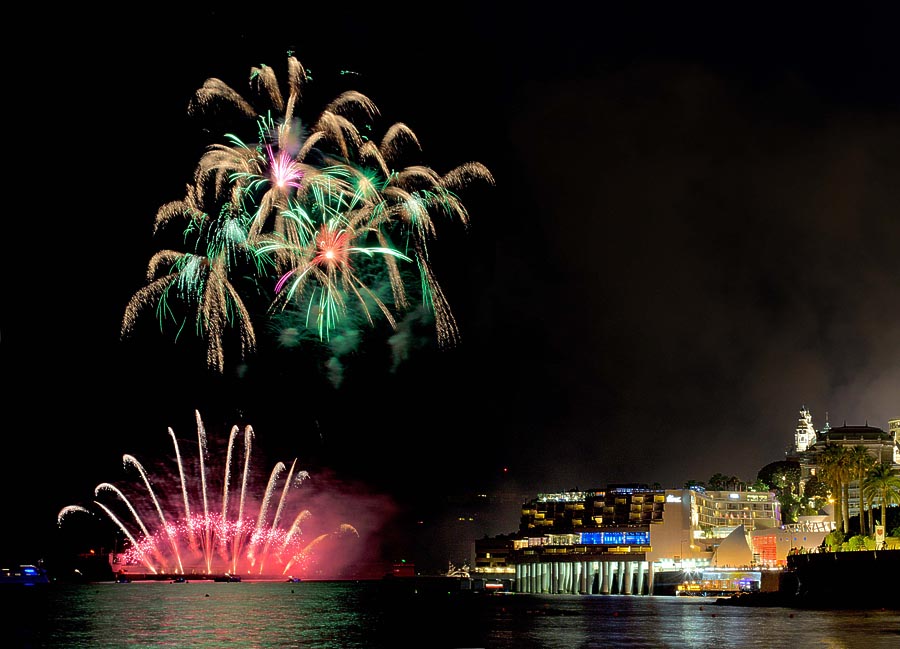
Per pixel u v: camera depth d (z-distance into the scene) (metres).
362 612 142.25
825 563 144.88
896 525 180.75
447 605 174.12
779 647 75.94
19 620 116.62
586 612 145.50
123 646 82.75
